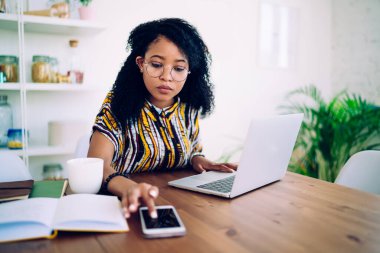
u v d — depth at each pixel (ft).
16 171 4.05
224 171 3.93
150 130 4.05
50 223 2.12
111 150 3.67
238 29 9.21
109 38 7.56
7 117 6.28
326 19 10.78
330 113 10.19
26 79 6.73
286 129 3.33
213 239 2.09
